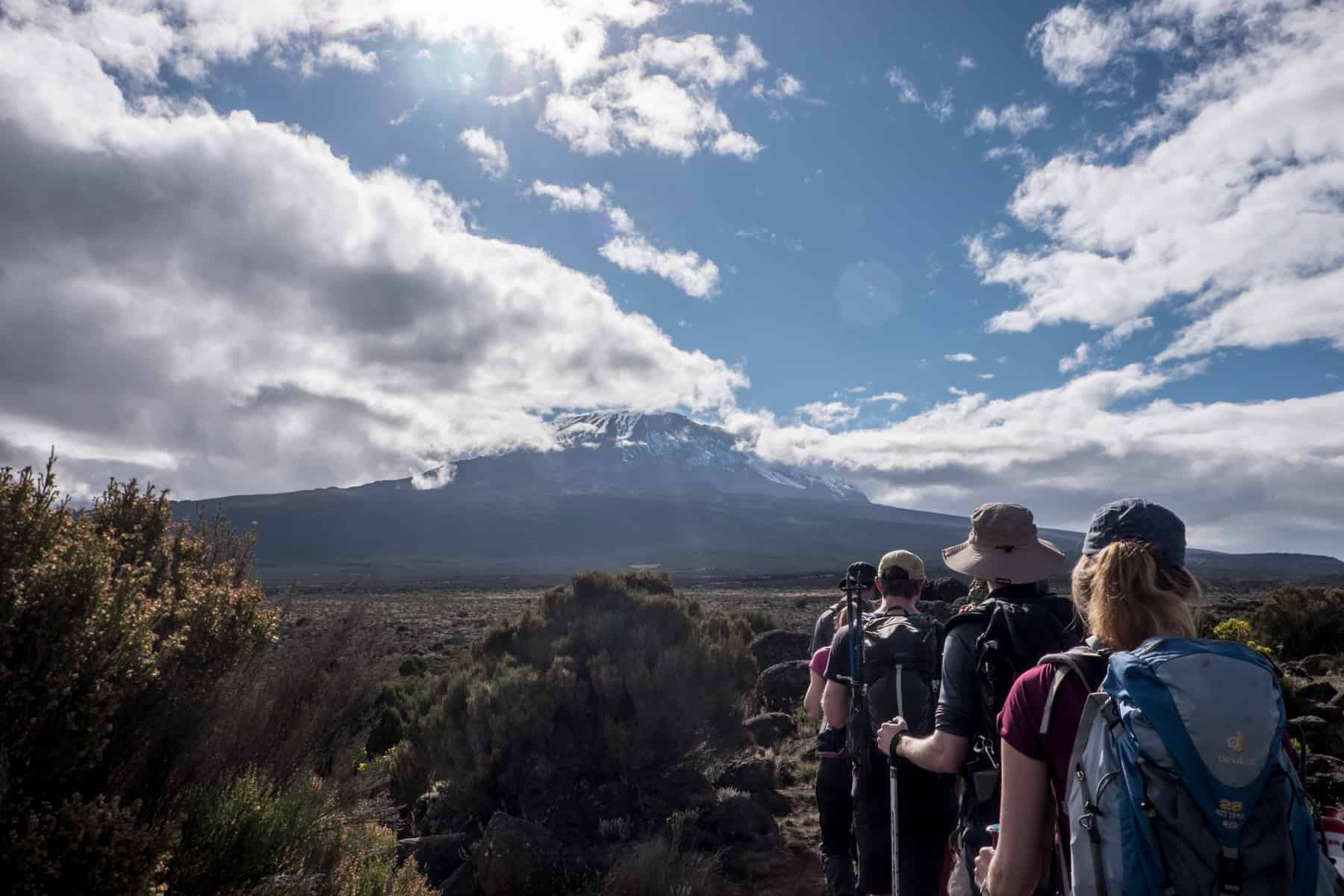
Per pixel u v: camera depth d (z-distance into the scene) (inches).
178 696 159.5
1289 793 72.4
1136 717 75.0
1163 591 84.1
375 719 215.9
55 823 123.2
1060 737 82.3
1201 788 70.9
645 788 301.0
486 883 245.8
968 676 116.1
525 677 318.7
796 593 3412.9
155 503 202.8
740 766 344.5
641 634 351.9
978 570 124.8
